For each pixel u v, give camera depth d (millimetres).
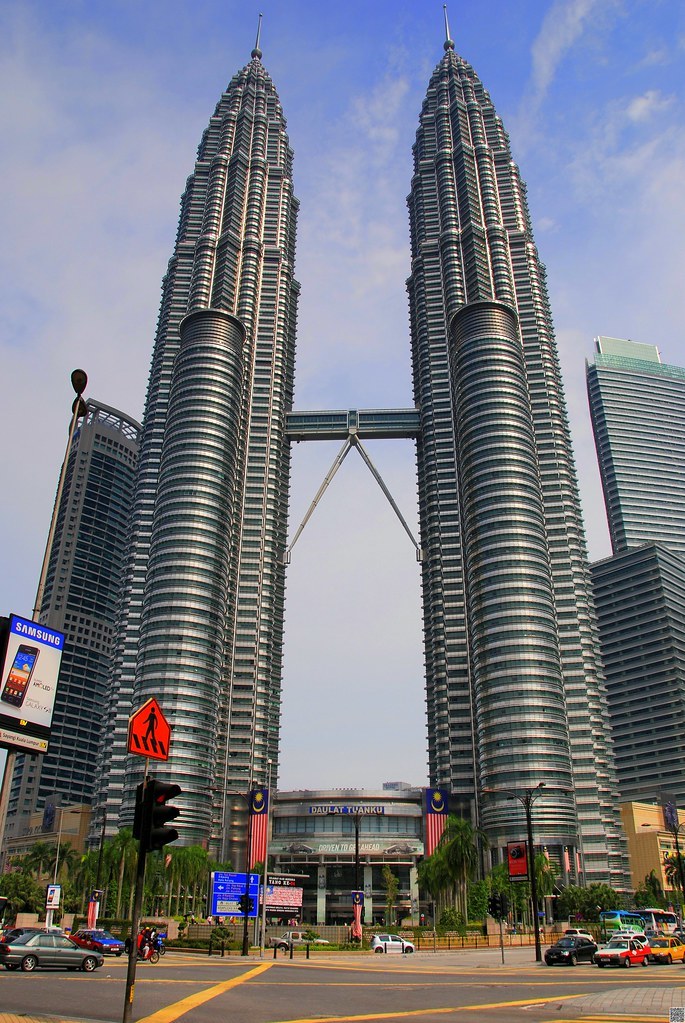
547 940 99125
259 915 87750
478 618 193375
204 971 48938
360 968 55594
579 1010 28297
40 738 26969
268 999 32500
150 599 196750
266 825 136625
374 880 187250
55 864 158625
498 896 66812
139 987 36562
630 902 169250
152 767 176375
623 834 190500
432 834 163625
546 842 166250
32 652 27188
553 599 195125
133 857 110438
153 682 185875
